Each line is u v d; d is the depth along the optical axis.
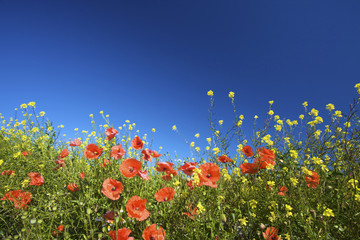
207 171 0.76
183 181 1.00
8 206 0.73
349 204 0.68
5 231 0.72
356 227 0.62
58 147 1.24
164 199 0.72
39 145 1.07
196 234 0.67
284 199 0.75
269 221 0.71
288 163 0.87
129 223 0.73
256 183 0.84
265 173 0.84
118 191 0.74
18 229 0.73
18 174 0.96
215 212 0.75
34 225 0.64
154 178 1.08
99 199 0.84
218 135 0.95
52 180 0.95
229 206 0.81
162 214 0.76
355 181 0.67
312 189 0.80
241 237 0.71
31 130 1.21
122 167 0.78
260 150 0.83
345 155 0.74
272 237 0.63
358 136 0.73
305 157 0.86
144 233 0.61
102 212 0.80
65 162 1.06
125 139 1.25
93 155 0.96
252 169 0.83
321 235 0.59
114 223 0.66
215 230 0.71
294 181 0.71
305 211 0.65
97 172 0.98
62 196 0.82
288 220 0.65
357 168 0.71
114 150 0.95
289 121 1.11
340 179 0.79
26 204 0.75
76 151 1.14
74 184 0.91
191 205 0.74
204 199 0.81
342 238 0.61
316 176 0.79
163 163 0.87
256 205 0.77
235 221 0.72
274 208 0.66
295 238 0.65
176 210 0.75
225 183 0.88
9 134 1.41
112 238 0.61
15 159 1.04
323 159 0.84
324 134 0.88
